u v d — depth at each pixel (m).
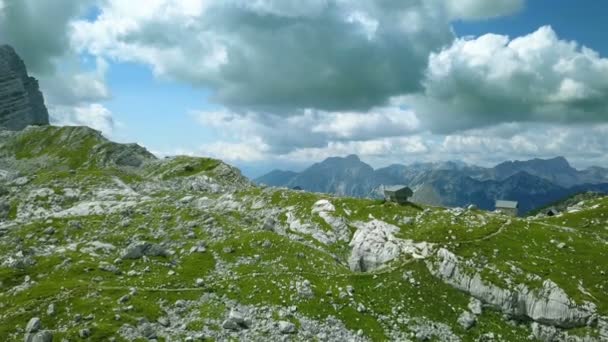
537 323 77.88
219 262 92.00
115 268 86.19
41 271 85.81
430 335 74.12
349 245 113.00
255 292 78.38
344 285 83.69
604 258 89.88
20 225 120.75
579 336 74.06
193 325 67.06
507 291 80.88
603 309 75.56
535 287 80.50
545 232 101.38
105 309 67.81
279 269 88.81
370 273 89.62
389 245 101.69
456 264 87.81
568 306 76.25
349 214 128.12
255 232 106.19
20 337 60.66
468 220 111.75
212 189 197.12
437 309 80.62
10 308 69.06
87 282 79.06
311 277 85.62
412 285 86.12
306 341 66.00
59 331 61.62
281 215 136.62
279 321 69.81
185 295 76.44
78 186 174.88
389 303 80.56
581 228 114.19
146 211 126.81
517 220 109.38
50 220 120.19
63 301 70.00
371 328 72.50
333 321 72.56
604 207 125.44
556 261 88.50
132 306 69.81
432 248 94.56
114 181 185.25
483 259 88.81
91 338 59.59
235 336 65.25
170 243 101.88
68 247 99.44
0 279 81.69
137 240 104.12
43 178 188.75
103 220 120.75
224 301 75.50
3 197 165.62
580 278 82.62
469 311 81.00
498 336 75.62
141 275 84.75
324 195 148.50
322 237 117.38
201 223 114.69
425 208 127.12
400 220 118.12
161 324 66.88
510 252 91.69
